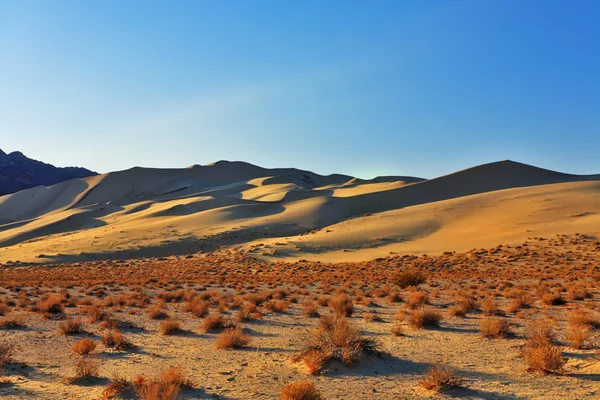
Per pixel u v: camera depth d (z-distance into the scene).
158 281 48.22
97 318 20.66
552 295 24.59
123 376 10.77
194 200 169.12
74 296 32.94
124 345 14.48
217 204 156.75
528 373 10.55
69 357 13.20
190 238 101.12
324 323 16.08
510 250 65.38
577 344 12.72
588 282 37.09
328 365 11.30
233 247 91.19
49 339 16.11
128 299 29.05
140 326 19.20
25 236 139.75
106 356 13.32
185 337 16.58
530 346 12.52
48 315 21.45
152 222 128.12
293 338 16.00
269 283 45.22
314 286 42.31
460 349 13.62
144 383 9.17
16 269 72.19
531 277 44.44
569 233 70.69
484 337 15.37
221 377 10.63
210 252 89.12
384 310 24.02
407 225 95.38
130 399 8.84
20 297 29.17
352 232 92.94
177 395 8.93
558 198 99.75
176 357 13.09
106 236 106.75
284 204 145.38
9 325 18.55
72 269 70.88
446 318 20.12
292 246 84.06
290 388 8.26
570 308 22.53
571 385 9.45
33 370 11.56
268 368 11.50
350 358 11.45
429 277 49.00
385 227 95.06
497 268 54.44
